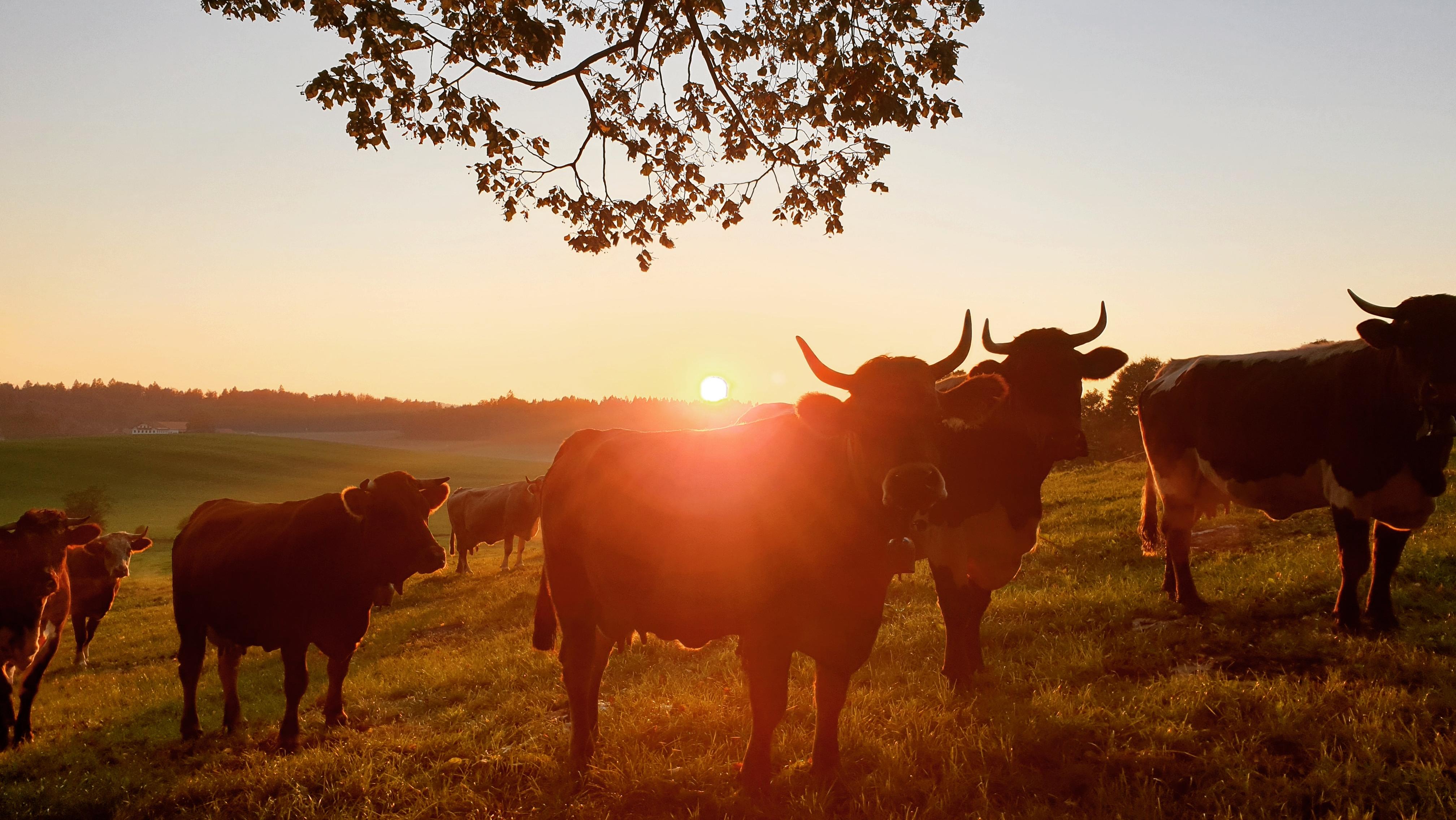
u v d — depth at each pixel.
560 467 6.44
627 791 5.30
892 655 7.79
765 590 4.84
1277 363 7.91
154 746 8.02
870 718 6.00
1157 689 5.99
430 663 11.17
